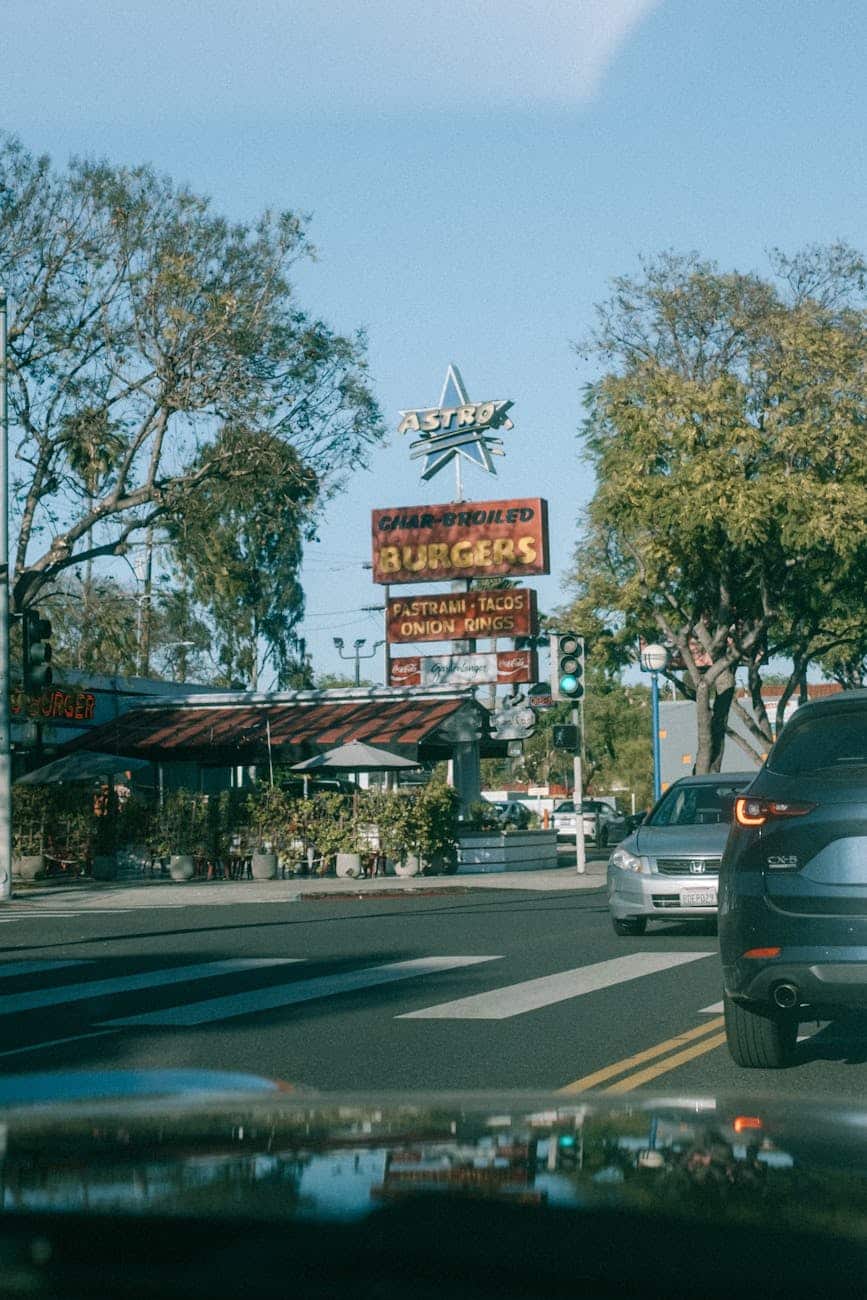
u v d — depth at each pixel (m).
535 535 48.28
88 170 31.53
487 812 38.72
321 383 32.09
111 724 39.03
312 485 32.53
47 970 13.47
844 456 38.12
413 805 32.16
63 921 20.11
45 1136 1.84
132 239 31.16
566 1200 1.43
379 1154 1.67
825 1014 7.92
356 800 32.41
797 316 40.00
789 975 7.34
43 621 25.92
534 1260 1.25
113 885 30.16
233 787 44.72
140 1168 1.60
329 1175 1.54
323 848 32.12
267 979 12.48
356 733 36.69
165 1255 1.27
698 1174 1.55
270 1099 2.24
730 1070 8.10
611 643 43.81
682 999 10.91
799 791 7.48
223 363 31.23
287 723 37.88
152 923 19.50
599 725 87.12
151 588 36.44
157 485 32.22
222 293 31.03
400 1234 1.33
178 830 33.09
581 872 30.27
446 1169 1.57
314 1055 8.61
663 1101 2.13
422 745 39.97
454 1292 1.18
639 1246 1.30
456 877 31.17
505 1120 1.92
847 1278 1.22
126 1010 10.66
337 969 13.15
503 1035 9.30
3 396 26.50
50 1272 1.23
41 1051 8.84
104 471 31.48
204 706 39.94
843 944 7.24
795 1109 2.02
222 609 52.28
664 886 15.46
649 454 37.81
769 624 41.53
